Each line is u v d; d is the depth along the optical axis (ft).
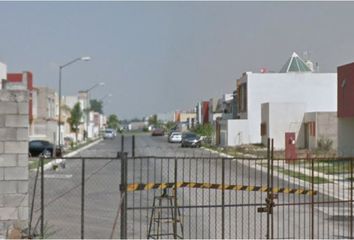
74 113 277.03
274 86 205.46
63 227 45.16
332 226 46.80
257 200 62.95
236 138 200.23
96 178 86.99
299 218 46.55
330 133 159.63
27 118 40.60
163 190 49.88
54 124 231.91
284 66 234.99
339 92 127.65
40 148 147.43
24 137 40.50
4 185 40.22
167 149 166.30
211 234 43.42
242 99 217.36
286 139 122.62
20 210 40.40
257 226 47.24
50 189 71.20
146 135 356.79
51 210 54.08
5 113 40.27
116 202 59.93
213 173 94.94
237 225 47.52
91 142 253.85
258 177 86.07
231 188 39.45
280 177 84.28
